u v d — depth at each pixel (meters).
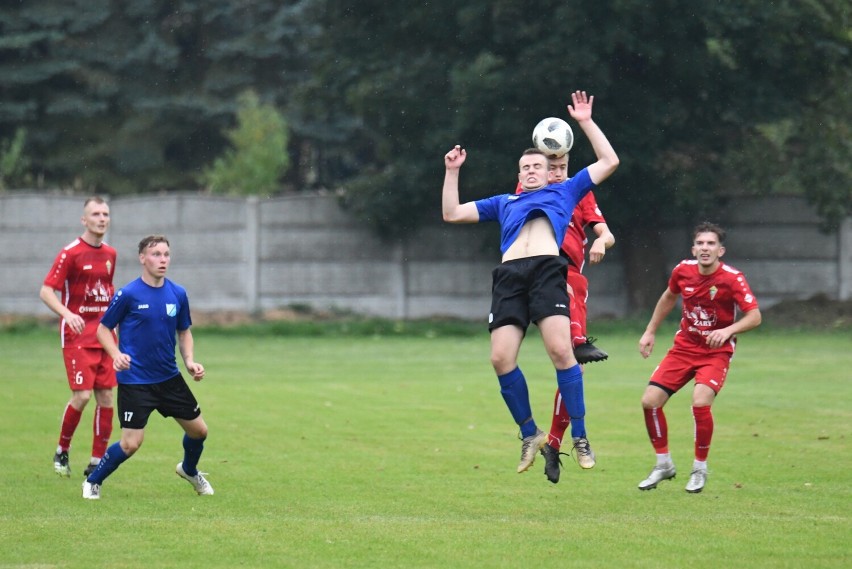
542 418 46.38
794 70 92.25
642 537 24.80
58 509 28.61
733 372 61.91
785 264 100.62
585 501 29.75
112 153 144.25
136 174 145.25
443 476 33.69
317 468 35.09
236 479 33.22
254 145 124.69
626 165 88.25
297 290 102.31
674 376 31.70
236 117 145.50
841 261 100.69
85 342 34.72
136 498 30.30
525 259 26.00
